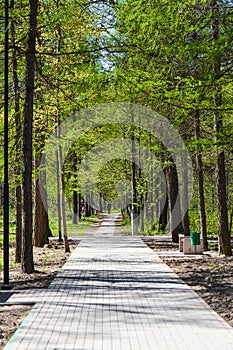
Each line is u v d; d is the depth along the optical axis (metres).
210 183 34.66
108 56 16.66
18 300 11.40
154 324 9.08
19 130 18.25
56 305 10.84
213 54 12.64
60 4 17.17
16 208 19.44
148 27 13.87
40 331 8.60
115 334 8.39
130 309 10.39
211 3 13.80
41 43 19.11
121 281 14.27
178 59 13.84
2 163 18.06
